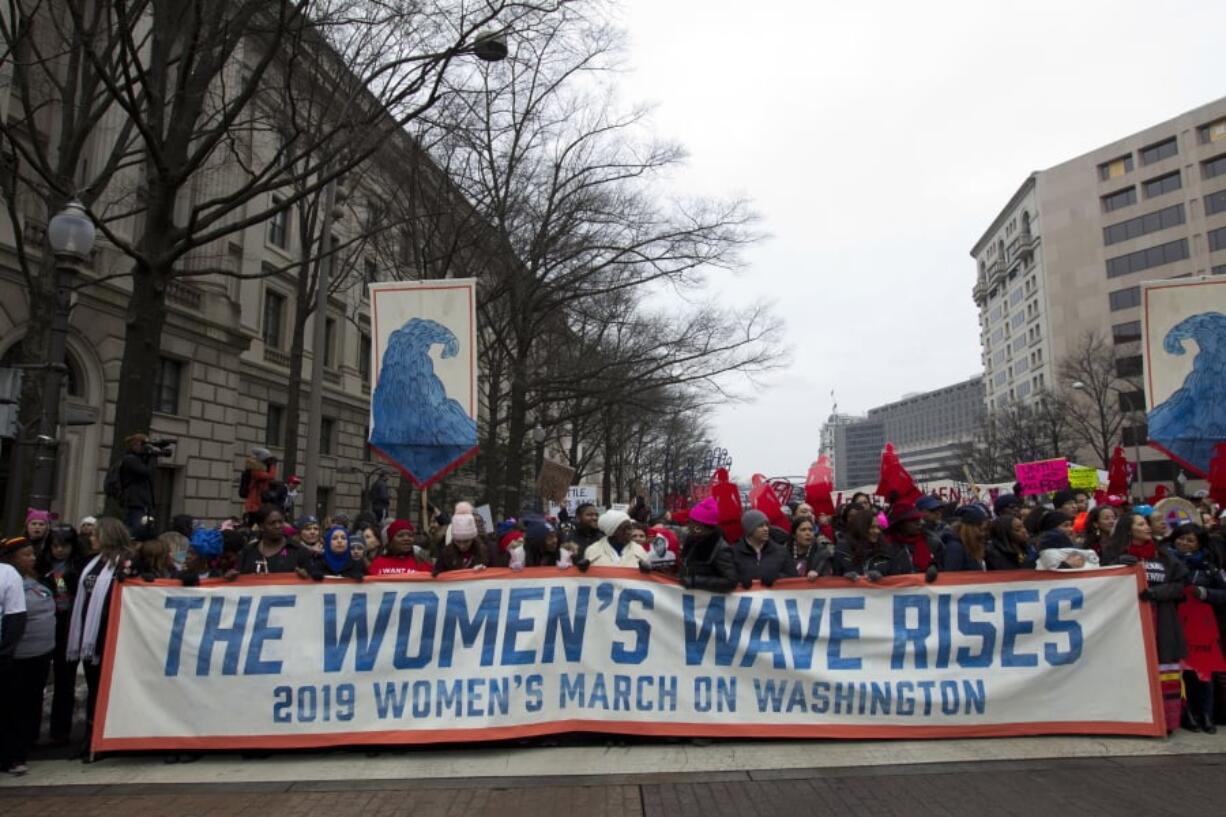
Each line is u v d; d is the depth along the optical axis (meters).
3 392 7.80
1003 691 5.93
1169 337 8.57
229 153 16.30
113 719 5.79
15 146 9.23
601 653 5.98
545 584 6.08
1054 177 87.75
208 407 22.05
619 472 44.09
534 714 5.87
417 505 30.20
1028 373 96.19
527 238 19.73
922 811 4.50
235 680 5.86
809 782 5.04
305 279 19.05
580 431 33.94
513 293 19.84
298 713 5.82
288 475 18.62
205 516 21.77
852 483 180.75
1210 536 6.43
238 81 16.83
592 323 23.83
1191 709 6.16
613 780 5.15
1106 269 81.69
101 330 18.16
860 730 5.88
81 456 17.72
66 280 7.50
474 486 27.50
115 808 4.79
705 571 6.15
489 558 8.19
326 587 6.03
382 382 8.16
